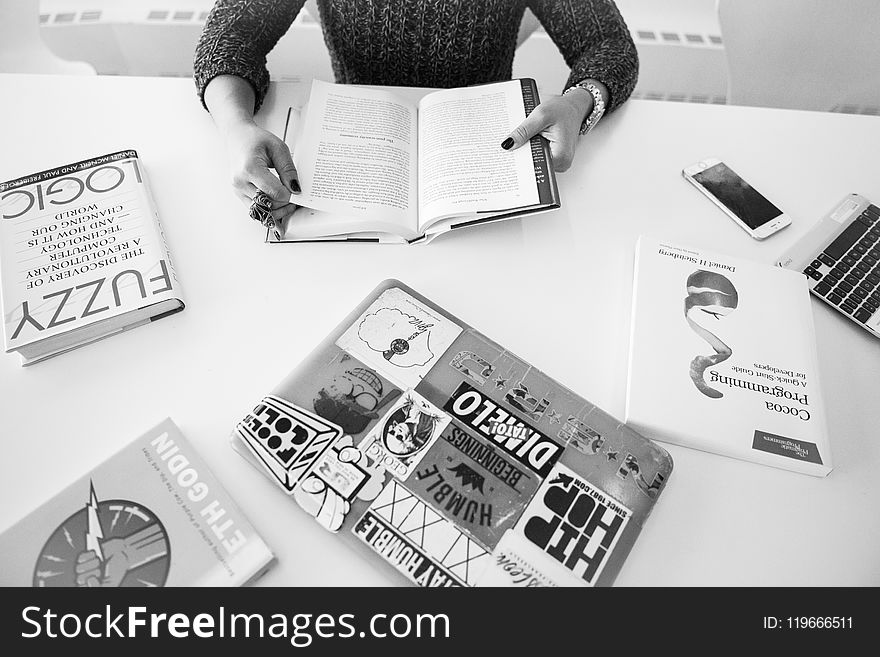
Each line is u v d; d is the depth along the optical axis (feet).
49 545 1.79
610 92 3.04
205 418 2.11
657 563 1.90
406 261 2.55
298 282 2.46
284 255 2.54
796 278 2.51
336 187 2.58
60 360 2.22
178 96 3.07
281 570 1.83
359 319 2.29
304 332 2.33
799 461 2.07
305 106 2.89
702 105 3.21
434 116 2.87
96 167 2.66
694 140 3.06
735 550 1.94
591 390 2.23
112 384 2.18
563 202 2.79
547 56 5.51
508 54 3.65
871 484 2.08
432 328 2.28
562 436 2.05
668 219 2.76
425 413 2.07
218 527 1.84
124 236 2.45
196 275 2.46
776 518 2.00
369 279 2.49
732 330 2.34
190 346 2.27
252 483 1.97
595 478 1.98
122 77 3.12
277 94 3.10
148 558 1.79
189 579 1.77
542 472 1.98
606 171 2.91
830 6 3.81
